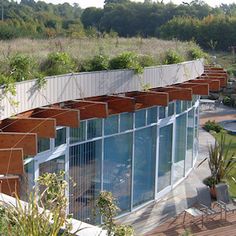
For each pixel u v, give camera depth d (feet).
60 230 12.66
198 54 59.82
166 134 47.93
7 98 27.94
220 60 148.05
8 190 22.41
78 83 35.45
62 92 33.86
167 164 48.55
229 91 122.62
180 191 49.11
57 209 12.48
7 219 11.98
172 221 40.86
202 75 60.49
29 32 92.63
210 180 49.62
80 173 37.06
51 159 33.71
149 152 44.93
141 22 175.94
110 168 40.22
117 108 38.19
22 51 41.55
